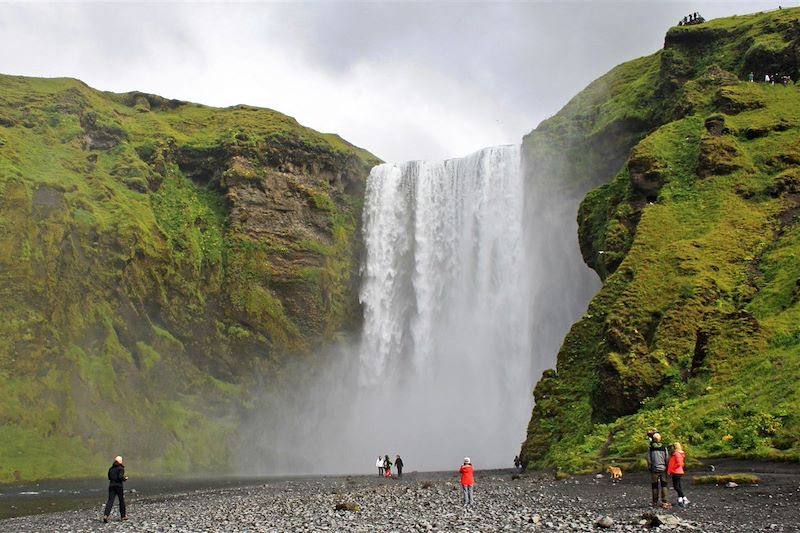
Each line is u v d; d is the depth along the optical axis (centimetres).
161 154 11981
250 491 5628
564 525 2559
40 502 5284
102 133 11862
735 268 5450
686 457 3853
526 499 3581
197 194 11925
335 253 12050
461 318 10956
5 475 7594
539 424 5628
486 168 11075
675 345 4931
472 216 11150
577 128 9812
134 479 8094
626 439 4444
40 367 8775
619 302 5412
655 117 8588
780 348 4444
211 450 9694
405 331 11600
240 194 11700
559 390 5731
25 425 8306
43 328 8938
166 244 10756
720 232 5775
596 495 3494
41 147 10756
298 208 11975
